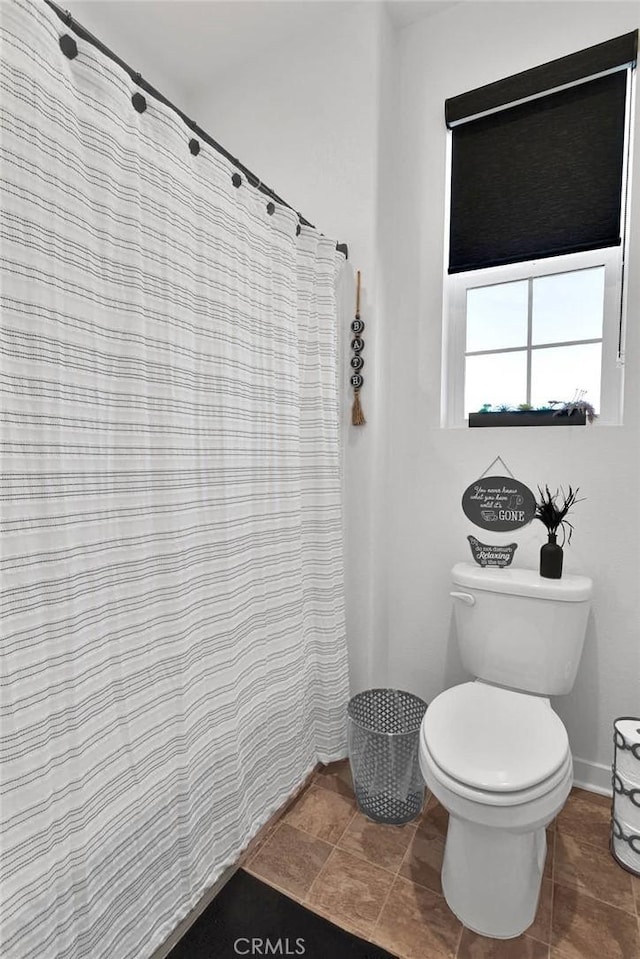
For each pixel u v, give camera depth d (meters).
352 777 1.69
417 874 1.36
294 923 1.22
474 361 1.92
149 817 1.06
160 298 1.06
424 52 1.88
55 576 0.85
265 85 2.00
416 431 1.93
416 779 1.55
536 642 1.53
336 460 1.77
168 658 1.10
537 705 1.39
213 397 1.24
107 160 0.93
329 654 1.75
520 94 1.68
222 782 1.29
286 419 1.53
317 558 1.74
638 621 1.61
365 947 1.16
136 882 1.04
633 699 1.63
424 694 1.97
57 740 0.85
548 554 1.59
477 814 1.08
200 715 1.21
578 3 1.63
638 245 1.57
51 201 0.82
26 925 0.80
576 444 1.67
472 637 1.64
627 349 1.59
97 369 0.93
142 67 2.03
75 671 0.89
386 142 1.86
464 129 1.83
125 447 0.99
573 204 1.67
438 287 1.88
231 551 1.30
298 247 1.63
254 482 1.42
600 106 1.62
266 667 1.50
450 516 1.88
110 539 0.97
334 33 1.83
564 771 1.14
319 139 1.88
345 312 1.84
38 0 0.78
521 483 1.75
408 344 1.93
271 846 1.45
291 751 1.61
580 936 1.19
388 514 1.98
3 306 0.76
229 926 1.21
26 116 0.78
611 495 1.63
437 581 1.92
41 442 0.83
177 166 1.09
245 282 1.34
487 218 1.80
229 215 1.27
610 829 1.53
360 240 1.81
